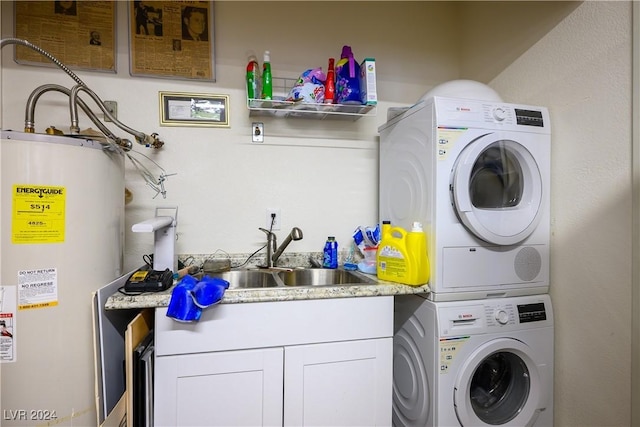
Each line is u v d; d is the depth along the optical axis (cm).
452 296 134
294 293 124
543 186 141
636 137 112
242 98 180
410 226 151
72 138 107
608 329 121
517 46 164
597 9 125
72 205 106
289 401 125
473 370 131
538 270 143
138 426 111
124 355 128
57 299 104
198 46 175
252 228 182
